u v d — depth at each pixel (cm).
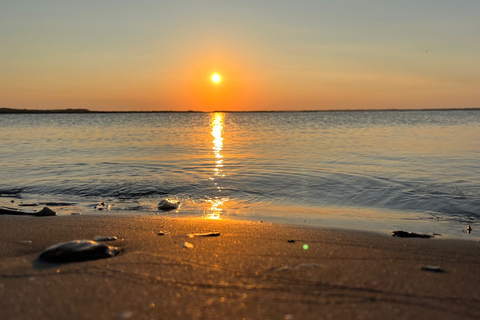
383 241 44
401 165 109
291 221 58
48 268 32
